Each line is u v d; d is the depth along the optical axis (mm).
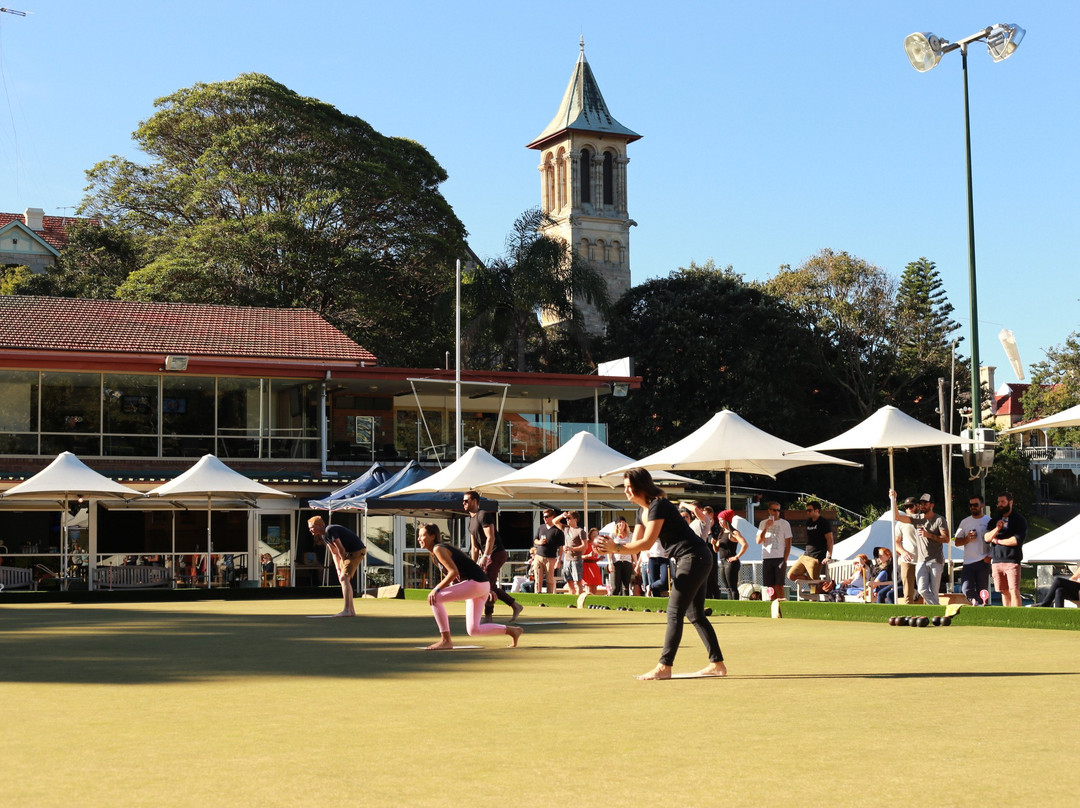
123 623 17406
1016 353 24703
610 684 9094
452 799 5098
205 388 36156
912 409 65438
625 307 64688
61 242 75312
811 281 63656
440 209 56219
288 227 49875
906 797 5023
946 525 17938
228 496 30031
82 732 6984
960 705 7688
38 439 34250
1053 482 72625
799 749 6176
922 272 72812
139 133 54781
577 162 108375
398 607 22125
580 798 5090
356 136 55344
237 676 9945
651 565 20375
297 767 5855
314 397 37406
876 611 16531
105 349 35156
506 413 41875
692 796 5102
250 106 53562
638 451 60531
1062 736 6477
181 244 50125
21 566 32062
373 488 29188
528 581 27219
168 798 5148
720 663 9445
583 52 111188
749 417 60094
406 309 54281
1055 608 14289
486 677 9688
